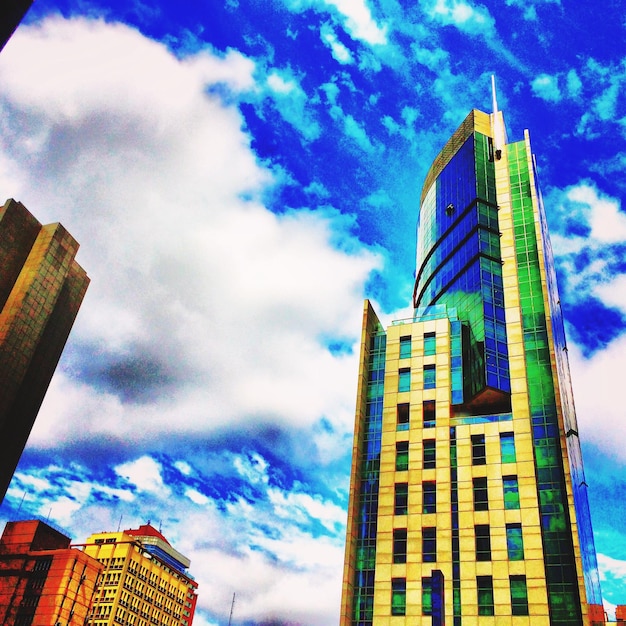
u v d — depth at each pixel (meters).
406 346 101.75
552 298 108.38
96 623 170.62
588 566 84.56
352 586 84.00
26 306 151.88
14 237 159.50
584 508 94.00
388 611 78.50
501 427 87.75
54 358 161.75
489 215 114.38
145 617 185.75
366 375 102.69
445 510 83.44
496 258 108.38
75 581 165.00
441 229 123.69
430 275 122.62
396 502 86.69
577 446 101.50
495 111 133.12
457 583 77.38
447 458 87.69
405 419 94.25
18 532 176.62
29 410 152.38
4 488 143.25
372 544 86.56
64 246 166.38
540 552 76.25
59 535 182.88
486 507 81.75
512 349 96.25
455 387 94.50
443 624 40.00
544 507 80.75
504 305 102.25
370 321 108.88
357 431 96.25
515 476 82.81
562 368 104.38
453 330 101.00
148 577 191.50
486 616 74.06
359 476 92.94
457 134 134.50
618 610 124.25
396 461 90.38
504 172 119.75
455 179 126.06
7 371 145.25
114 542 188.00
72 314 170.00
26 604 161.00
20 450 148.88
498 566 76.88
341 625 79.88
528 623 72.31
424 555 81.06
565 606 73.44
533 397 90.56
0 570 168.62
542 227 113.81
